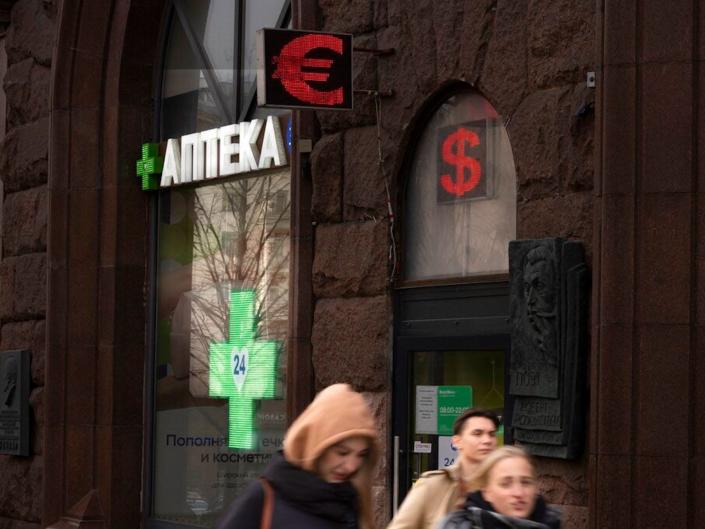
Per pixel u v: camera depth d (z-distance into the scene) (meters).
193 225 14.23
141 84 14.80
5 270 16.19
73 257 14.82
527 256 9.27
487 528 5.14
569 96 9.19
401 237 11.00
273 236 13.12
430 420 10.62
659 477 8.31
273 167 12.80
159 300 14.67
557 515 5.30
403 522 6.46
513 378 9.36
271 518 4.55
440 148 10.74
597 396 8.57
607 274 8.55
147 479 14.52
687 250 8.38
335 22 11.46
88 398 14.68
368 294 11.02
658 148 8.48
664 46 8.50
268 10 13.43
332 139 11.38
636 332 8.46
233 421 13.61
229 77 13.89
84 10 14.82
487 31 9.98
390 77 10.92
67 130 14.94
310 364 11.54
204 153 13.77
